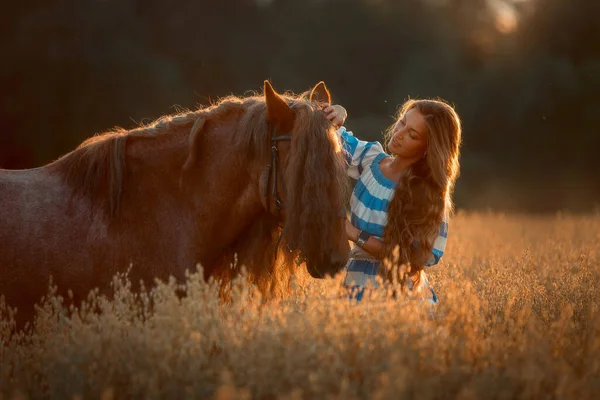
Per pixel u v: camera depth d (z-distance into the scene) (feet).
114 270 27.99
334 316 23.20
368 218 30.58
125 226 28.27
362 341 22.45
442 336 24.21
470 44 309.63
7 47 224.33
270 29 293.02
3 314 27.37
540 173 269.44
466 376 22.17
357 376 21.71
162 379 21.39
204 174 28.94
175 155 29.12
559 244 49.67
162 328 22.85
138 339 22.56
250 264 29.45
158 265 28.35
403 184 29.63
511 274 36.19
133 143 29.30
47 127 223.51
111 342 22.75
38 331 25.44
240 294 25.67
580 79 276.82
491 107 281.13
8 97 222.69
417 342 22.86
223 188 28.84
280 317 23.57
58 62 224.74
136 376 21.06
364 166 31.42
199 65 263.08
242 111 29.48
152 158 29.07
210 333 23.07
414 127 29.91
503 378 21.50
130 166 28.86
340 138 29.91
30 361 24.00
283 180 27.73
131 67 233.76
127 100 229.66
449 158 30.27
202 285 24.80
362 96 300.40
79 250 27.84
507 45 307.58
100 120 228.02
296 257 28.37
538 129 276.00
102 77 228.84
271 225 29.45
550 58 287.48
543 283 36.70
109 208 28.27
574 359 24.14
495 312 30.89
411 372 21.06
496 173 266.36
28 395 22.35
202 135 29.09
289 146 27.78
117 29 241.55
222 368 21.83
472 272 42.01
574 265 40.81
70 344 23.26
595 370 22.30
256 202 28.84
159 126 29.71
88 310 27.71
